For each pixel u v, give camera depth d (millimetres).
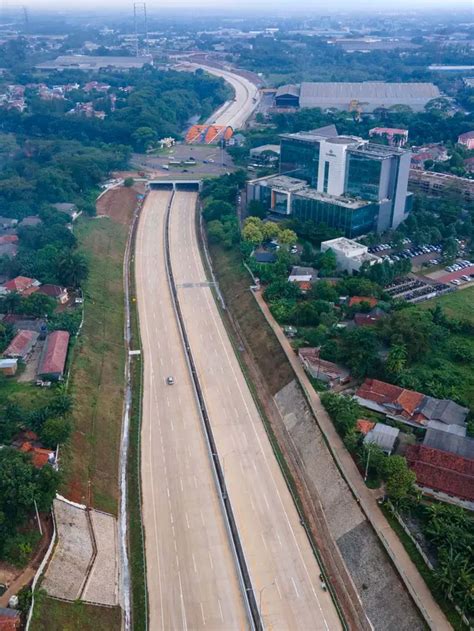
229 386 189375
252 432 169375
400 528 129375
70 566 122938
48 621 110312
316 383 176625
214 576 128250
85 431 161250
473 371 182375
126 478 155125
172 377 194500
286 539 136125
